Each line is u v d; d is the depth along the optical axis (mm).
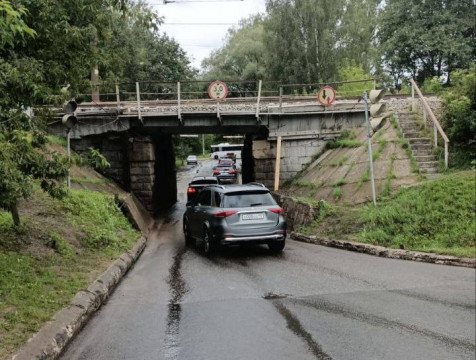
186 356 4848
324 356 4777
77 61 8375
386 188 14008
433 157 15086
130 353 4973
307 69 46906
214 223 11344
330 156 20500
